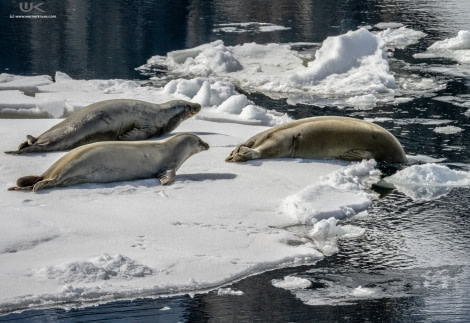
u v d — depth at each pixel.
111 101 44.72
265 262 30.02
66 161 36.84
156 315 26.12
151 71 68.25
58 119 49.59
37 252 29.66
